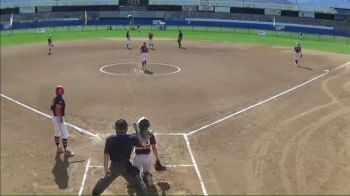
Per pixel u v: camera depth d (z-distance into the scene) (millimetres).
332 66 33688
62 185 13125
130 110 21281
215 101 23062
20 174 13867
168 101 22938
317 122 19641
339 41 57812
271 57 38500
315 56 39219
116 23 73125
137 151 12555
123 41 50531
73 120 19641
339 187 13047
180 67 32844
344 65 34094
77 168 14422
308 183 13344
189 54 39906
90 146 16516
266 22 72875
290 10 76375
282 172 14180
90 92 24734
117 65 33625
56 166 14570
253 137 17625
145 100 23078
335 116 20516
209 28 70188
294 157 15523
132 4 79000
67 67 33031
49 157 15352
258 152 15992
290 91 25406
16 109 21578
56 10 79812
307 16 75938
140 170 12656
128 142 11500
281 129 18656
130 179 11711
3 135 17625
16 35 59500
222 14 78875
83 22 72188
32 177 13664
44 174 13914
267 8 77125
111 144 11438
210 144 16781
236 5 78875
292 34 64938
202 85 26609
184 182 13359
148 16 79375
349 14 73812
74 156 15477
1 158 15164
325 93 24922
